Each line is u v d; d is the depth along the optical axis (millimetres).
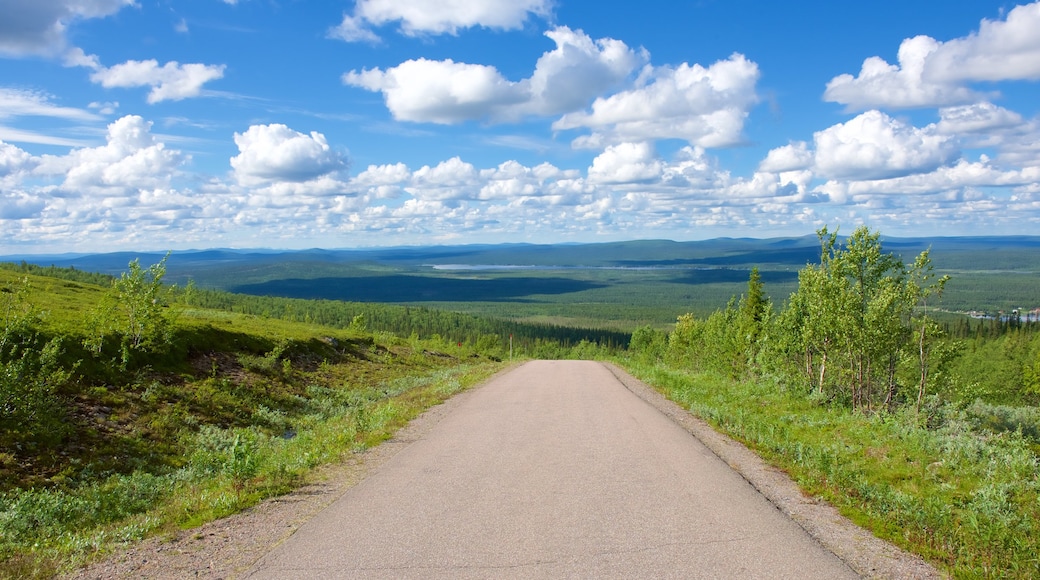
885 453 10406
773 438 11070
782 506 7047
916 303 16500
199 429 17391
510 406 17094
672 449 10398
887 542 5902
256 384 24000
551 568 5195
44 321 19531
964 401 17578
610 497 7418
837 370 18625
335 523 6605
